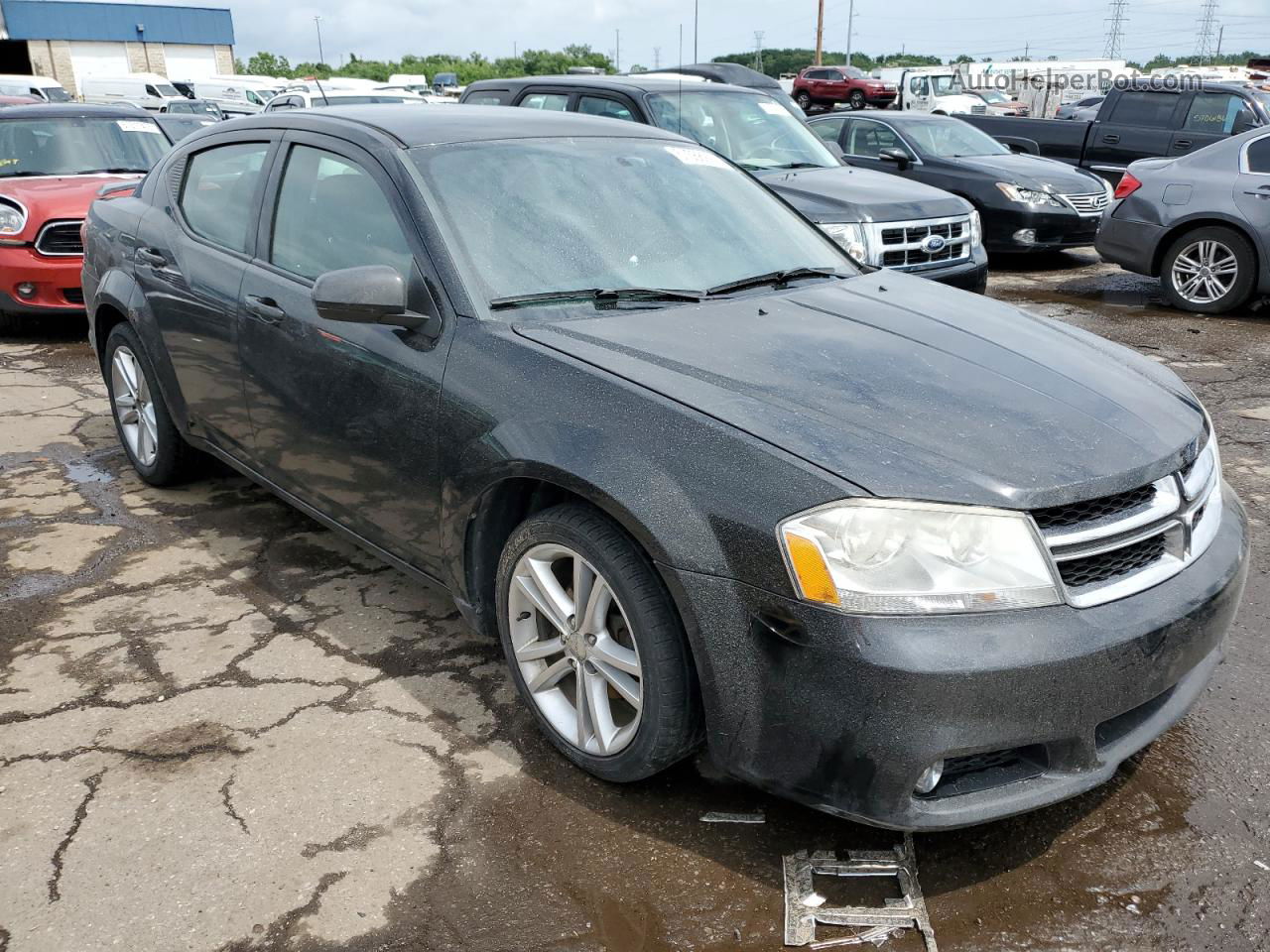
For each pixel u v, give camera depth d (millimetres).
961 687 2006
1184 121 12125
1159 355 7027
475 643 3312
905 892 2250
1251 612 3490
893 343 2764
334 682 3082
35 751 2750
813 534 2080
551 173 3287
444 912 2221
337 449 3211
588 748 2592
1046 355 2787
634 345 2656
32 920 2193
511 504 2758
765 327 2828
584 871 2338
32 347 7344
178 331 3926
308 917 2205
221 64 51969
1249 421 5539
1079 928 2184
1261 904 2244
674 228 3311
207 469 4602
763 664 2145
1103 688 2119
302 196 3461
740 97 8320
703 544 2191
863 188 7496
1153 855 2387
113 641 3314
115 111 8836
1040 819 2510
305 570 3818
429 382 2803
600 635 2512
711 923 2193
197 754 2738
